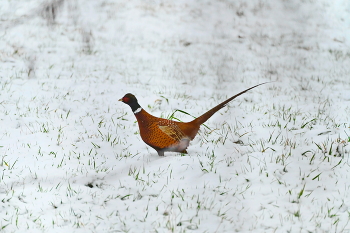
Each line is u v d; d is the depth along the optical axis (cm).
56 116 1338
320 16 3102
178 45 2559
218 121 1357
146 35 2638
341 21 3081
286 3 3219
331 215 753
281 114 1474
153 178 909
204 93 1811
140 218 760
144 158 1027
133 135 1211
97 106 1485
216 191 850
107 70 2028
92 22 2678
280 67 2339
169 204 805
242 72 2209
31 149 1047
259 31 2873
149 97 1625
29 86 1655
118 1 2980
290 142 1085
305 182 879
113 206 802
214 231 718
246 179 898
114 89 1731
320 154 1016
